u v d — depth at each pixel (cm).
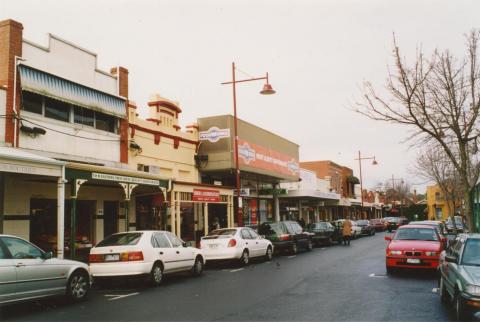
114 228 1906
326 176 5166
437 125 1499
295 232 2328
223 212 2730
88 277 1037
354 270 1500
